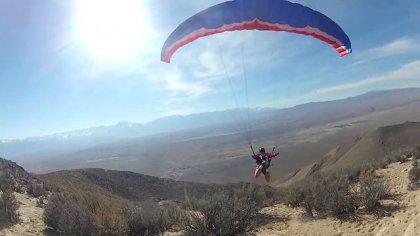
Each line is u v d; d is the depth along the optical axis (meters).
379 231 13.91
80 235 14.46
